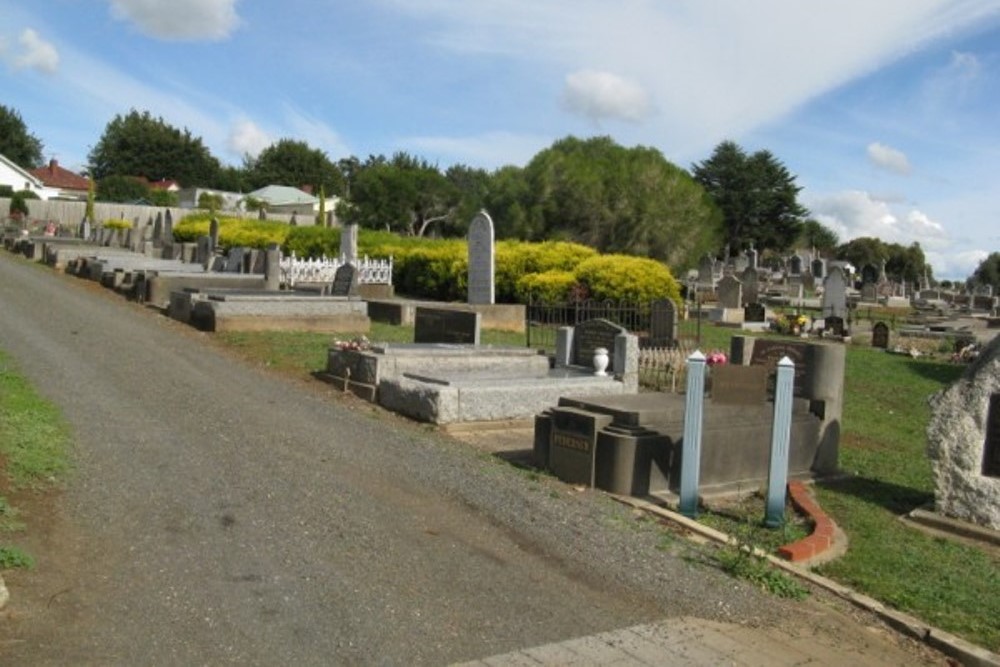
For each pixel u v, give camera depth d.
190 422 9.49
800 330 28.02
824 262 65.00
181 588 5.34
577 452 8.71
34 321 16.23
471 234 22.05
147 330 16.39
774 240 81.12
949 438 8.61
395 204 60.53
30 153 103.31
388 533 6.65
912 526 8.53
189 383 11.69
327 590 5.52
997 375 8.44
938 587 6.83
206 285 21.55
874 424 13.99
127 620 4.87
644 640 5.30
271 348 15.22
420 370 12.41
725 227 74.75
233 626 4.91
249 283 22.30
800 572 6.80
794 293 48.56
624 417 8.70
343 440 9.36
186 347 14.79
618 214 42.00
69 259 29.05
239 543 6.16
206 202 77.12
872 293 47.66
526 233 43.72
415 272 28.92
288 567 5.82
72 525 6.21
